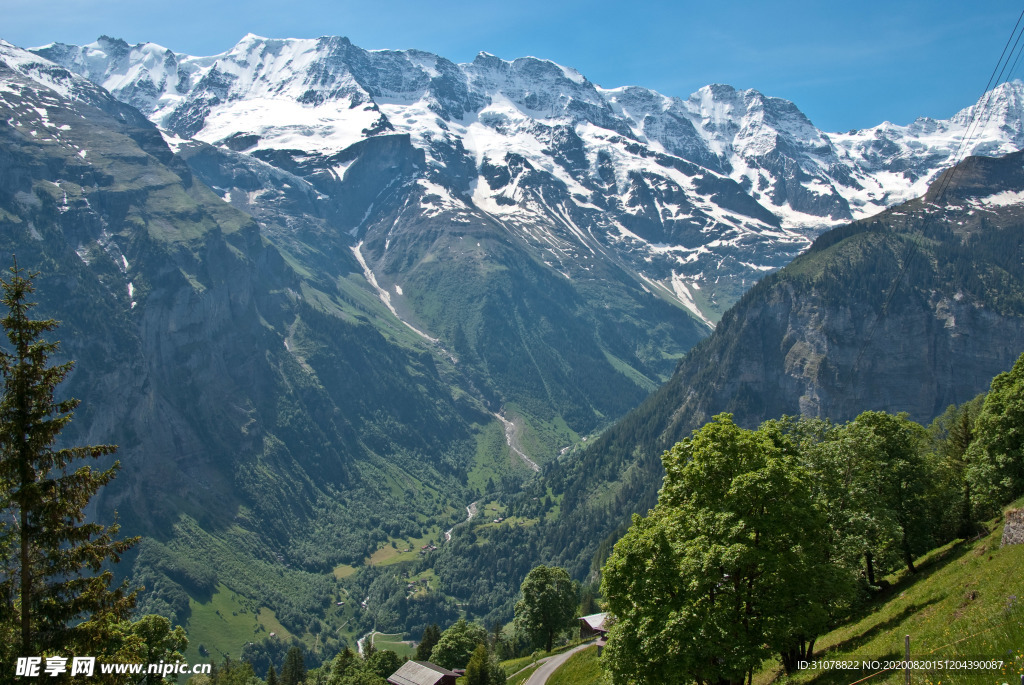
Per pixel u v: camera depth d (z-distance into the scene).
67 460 40.91
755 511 48.59
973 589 47.41
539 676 106.94
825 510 57.03
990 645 37.84
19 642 40.12
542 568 131.50
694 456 53.53
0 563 40.81
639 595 50.56
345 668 131.38
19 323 39.91
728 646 46.25
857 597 55.47
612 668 51.75
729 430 52.72
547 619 128.38
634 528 57.62
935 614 48.59
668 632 46.94
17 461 39.16
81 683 39.53
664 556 50.44
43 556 40.97
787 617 47.00
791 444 61.81
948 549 71.00
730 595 48.66
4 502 39.78
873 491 64.94
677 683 47.09
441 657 129.88
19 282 40.12
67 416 40.59
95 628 41.00
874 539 63.66
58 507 39.72
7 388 39.44
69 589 41.50
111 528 43.41
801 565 47.78
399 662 130.38
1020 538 51.00
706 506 51.34
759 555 46.03
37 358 39.91
